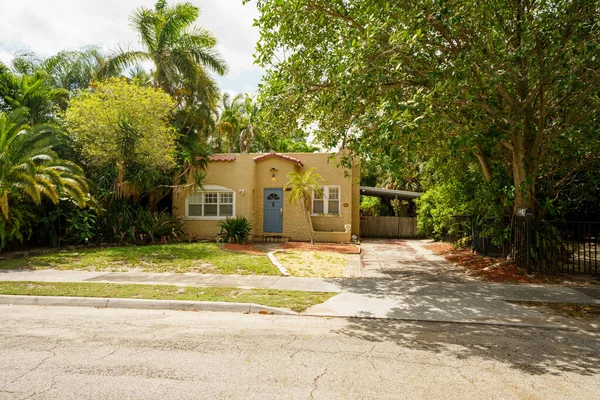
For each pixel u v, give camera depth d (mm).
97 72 21047
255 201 18844
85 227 14188
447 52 9016
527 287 8734
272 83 9812
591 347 5105
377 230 24922
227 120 32562
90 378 3910
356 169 20406
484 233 11898
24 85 17141
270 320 6340
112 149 15531
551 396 3674
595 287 8734
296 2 8953
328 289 8477
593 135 9758
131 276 9625
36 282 8648
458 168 13562
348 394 3648
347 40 9562
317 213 19016
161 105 16812
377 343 5188
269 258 12195
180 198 18531
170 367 4238
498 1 9250
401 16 8102
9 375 3969
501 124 8812
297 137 12289
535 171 10266
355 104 8617
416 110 6641
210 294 7730
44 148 13688
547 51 8805
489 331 5809
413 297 7828
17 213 12320
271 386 3793
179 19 21250
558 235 10625
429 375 4125
